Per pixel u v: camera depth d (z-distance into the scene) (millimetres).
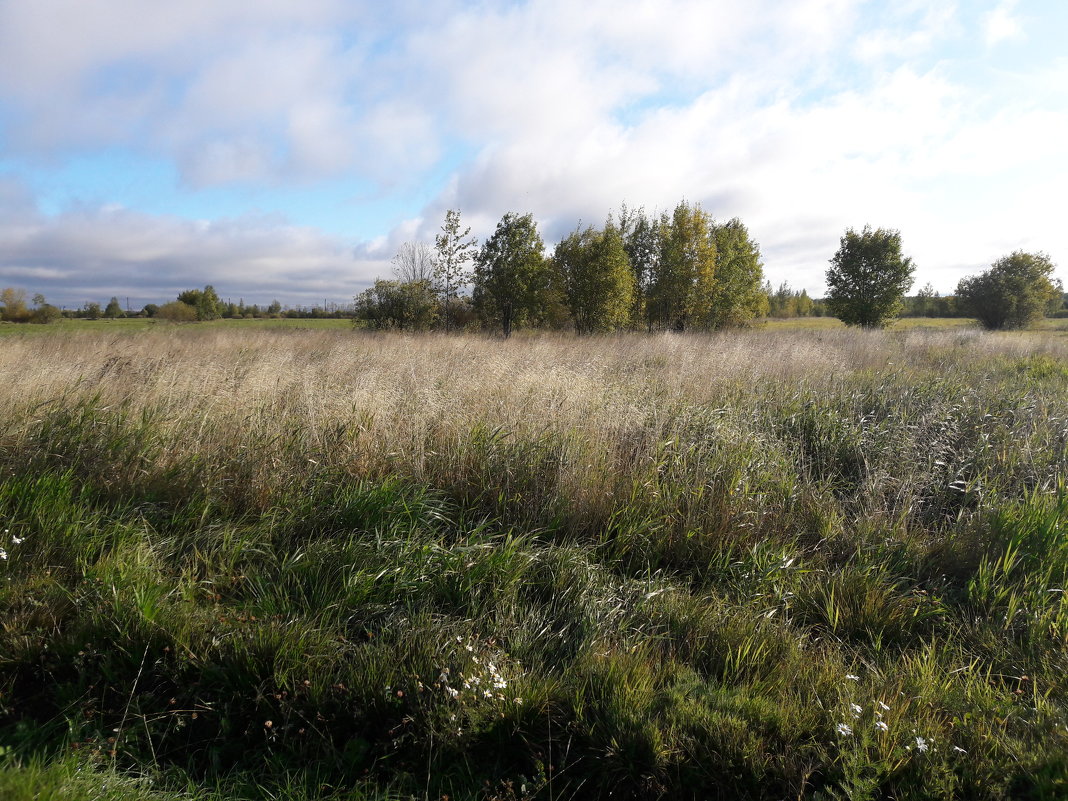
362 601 3148
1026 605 3254
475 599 3201
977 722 2449
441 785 2244
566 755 2328
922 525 4508
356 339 16891
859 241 31484
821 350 13547
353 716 2477
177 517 3889
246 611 3035
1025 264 35250
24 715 2461
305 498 4113
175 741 2418
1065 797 2029
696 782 2223
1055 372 11492
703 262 27234
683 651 2943
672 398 6742
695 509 4234
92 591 3021
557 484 4430
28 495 3770
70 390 5824
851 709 2371
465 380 7215
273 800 2145
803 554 3961
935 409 6480
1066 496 4277
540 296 24109
